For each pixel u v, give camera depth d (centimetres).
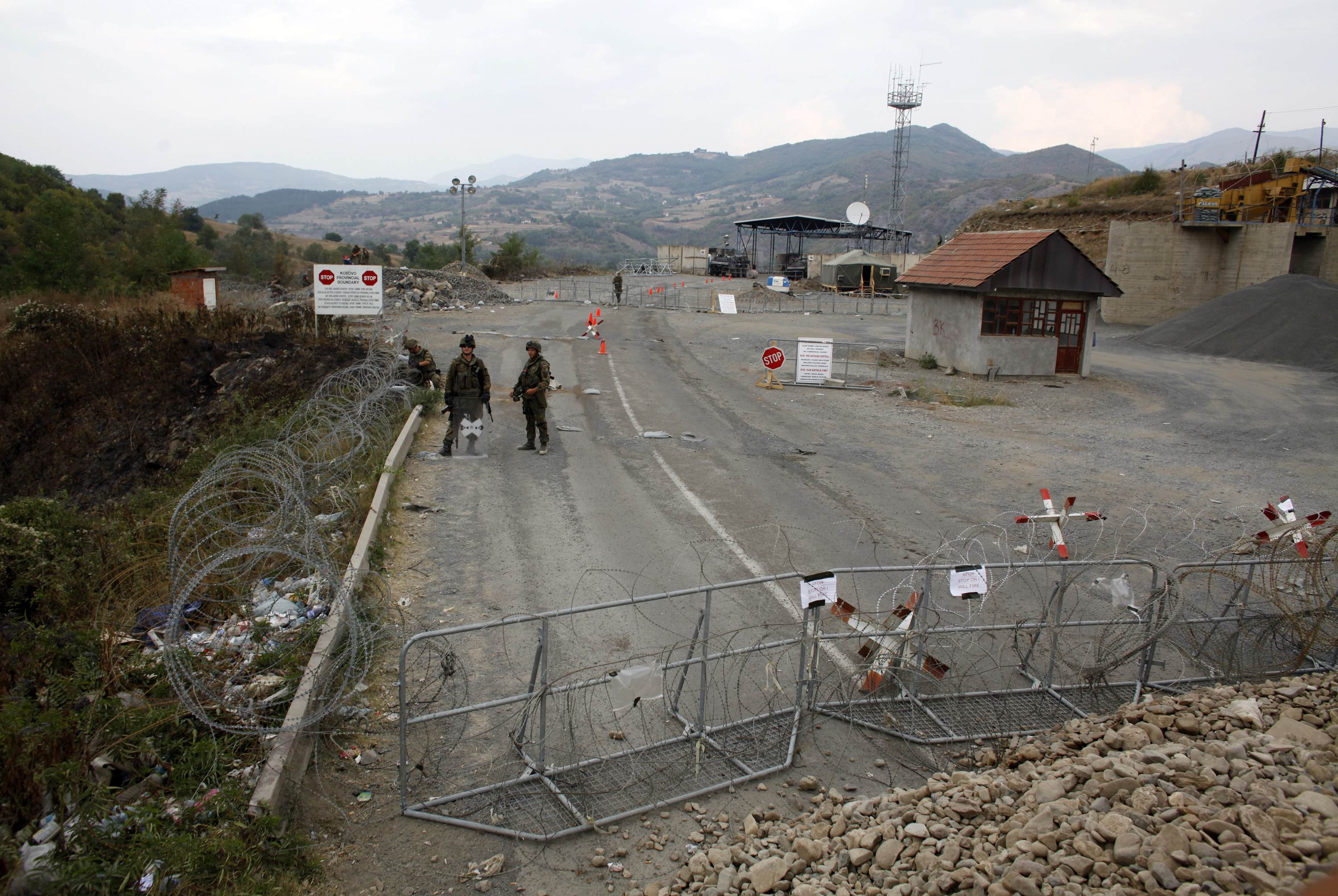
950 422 1950
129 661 623
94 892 406
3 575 737
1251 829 397
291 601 728
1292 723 532
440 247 8450
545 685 561
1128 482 1423
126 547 853
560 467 1401
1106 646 775
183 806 473
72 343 2008
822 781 583
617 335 3300
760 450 1600
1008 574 930
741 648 720
